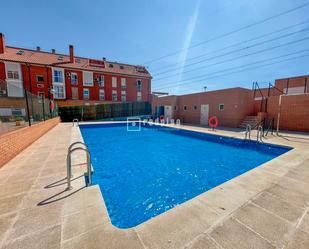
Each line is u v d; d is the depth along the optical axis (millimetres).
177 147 8453
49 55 25109
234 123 12508
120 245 1635
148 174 5051
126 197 3742
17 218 2051
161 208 3354
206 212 2197
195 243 1663
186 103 17047
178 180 4648
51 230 1847
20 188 2869
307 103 10148
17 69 21250
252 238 1741
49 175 3475
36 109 8367
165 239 1719
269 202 2459
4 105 6645
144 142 9680
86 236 1757
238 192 2768
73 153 5320
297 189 2887
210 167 5641
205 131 10719
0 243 1660
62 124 15812
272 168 3963
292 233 1824
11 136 4617
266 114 12070
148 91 30781
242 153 7316
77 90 24984
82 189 2842
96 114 21484
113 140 10273
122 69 29938
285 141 7355
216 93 13820
